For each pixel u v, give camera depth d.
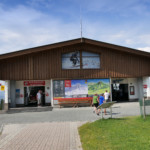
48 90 21.38
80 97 19.17
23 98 20.91
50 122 10.86
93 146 5.70
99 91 19.42
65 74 19.03
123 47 19.25
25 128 9.40
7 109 17.98
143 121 8.77
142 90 21.38
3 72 18.36
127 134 6.63
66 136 7.42
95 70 19.38
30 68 18.66
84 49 19.34
